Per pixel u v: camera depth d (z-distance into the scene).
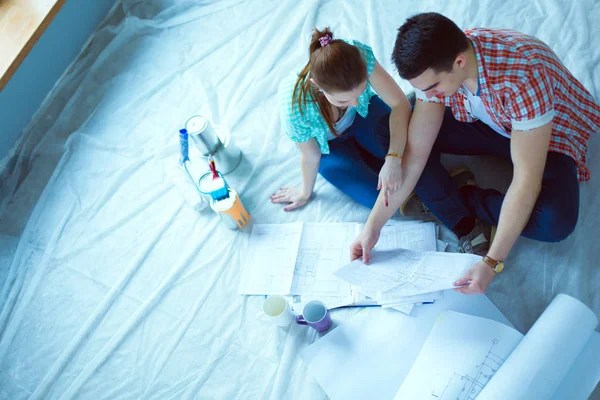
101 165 2.02
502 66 1.19
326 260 1.66
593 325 1.22
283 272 1.66
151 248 1.81
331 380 1.44
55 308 1.75
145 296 1.73
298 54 2.12
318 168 1.69
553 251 1.54
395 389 1.38
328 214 1.76
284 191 1.81
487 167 1.73
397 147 1.48
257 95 2.07
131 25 2.32
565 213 1.39
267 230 1.77
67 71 2.26
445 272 1.27
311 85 1.33
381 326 1.49
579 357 1.23
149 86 2.18
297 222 1.75
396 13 2.10
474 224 1.59
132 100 2.16
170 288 1.72
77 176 2.02
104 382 1.60
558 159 1.43
